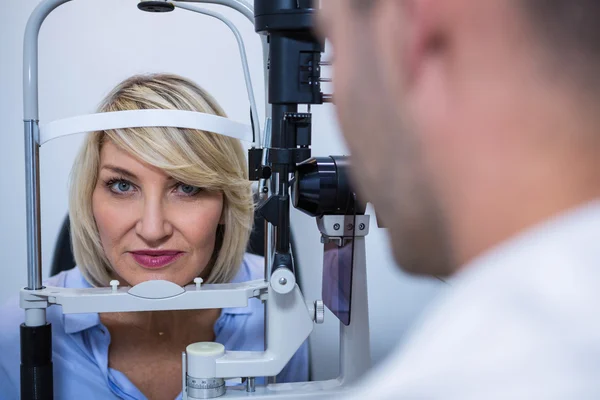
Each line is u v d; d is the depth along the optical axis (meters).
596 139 0.14
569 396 0.13
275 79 0.73
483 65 0.14
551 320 0.14
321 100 0.73
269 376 0.96
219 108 1.28
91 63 1.28
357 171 0.17
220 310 1.31
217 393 0.86
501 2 0.14
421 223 0.16
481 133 0.14
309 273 1.39
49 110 1.27
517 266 0.15
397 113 0.16
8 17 1.25
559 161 0.14
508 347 0.14
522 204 0.14
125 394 1.25
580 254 0.14
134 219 1.15
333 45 0.17
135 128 1.11
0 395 1.29
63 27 1.26
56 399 1.22
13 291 1.31
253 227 1.38
